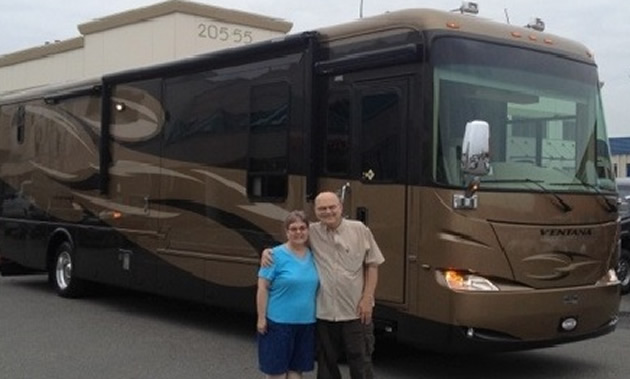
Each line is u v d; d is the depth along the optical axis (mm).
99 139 11266
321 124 7887
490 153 7055
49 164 12477
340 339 5785
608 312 7570
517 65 7449
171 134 9883
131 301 12078
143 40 21844
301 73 8062
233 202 8898
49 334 9438
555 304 7043
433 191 6875
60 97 12156
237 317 10742
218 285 9141
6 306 11516
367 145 7441
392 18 7316
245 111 8766
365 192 7434
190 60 9523
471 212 6770
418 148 6996
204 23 21328
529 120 7406
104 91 11094
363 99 7504
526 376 7676
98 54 23484
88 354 8383
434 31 7027
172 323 10242
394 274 7188
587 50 8125
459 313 6688
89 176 11500
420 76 7016
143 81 10422
